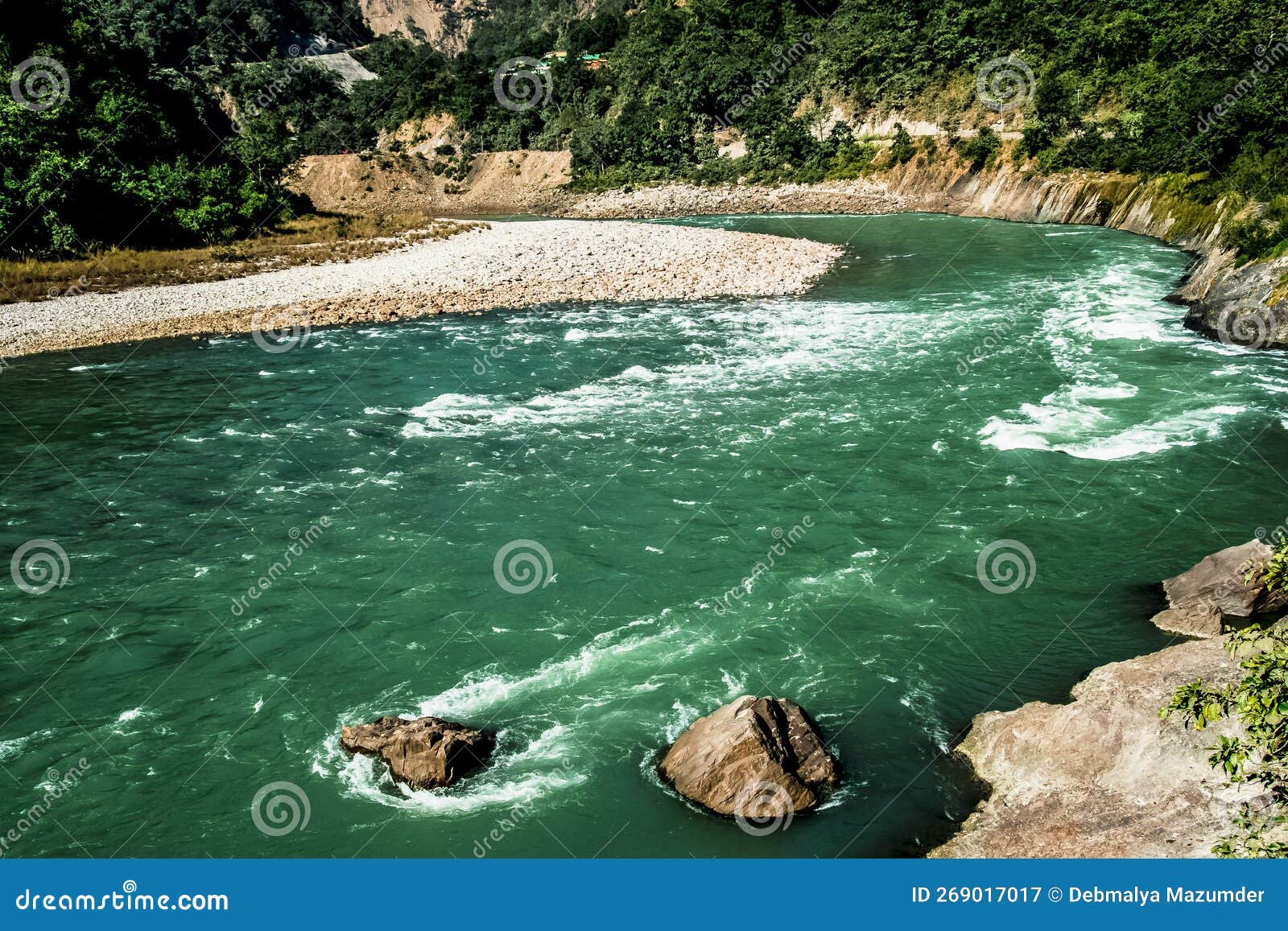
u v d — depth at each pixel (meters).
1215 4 67.19
